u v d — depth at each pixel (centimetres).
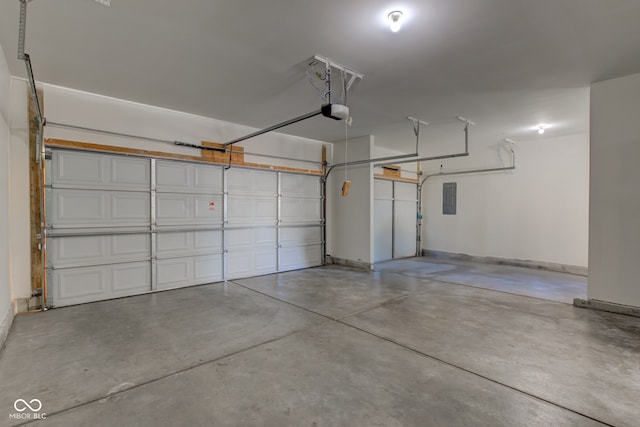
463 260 809
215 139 535
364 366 253
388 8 239
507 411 197
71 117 403
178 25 264
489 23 258
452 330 328
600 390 221
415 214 901
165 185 485
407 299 443
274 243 628
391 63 330
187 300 434
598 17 250
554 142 677
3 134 312
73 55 315
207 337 308
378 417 192
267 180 616
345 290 492
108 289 435
